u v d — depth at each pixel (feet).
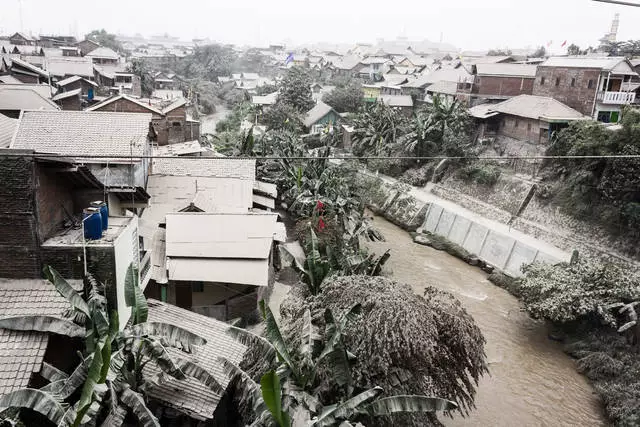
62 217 44.65
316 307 51.93
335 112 221.66
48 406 29.84
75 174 43.04
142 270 57.67
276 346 40.75
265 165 140.36
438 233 135.03
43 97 126.52
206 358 51.42
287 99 243.60
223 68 406.00
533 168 128.36
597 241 103.30
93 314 36.65
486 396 70.28
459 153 150.92
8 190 37.96
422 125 158.20
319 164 131.44
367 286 51.03
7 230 38.78
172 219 76.74
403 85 240.12
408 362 46.21
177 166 108.99
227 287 74.02
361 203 124.36
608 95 138.92
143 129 72.84
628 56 210.59
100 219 42.27
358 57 371.15
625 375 71.26
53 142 68.59
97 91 217.56
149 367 47.14
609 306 78.64
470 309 95.14
